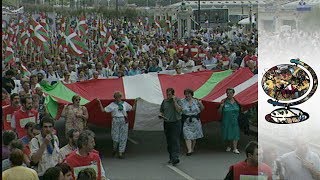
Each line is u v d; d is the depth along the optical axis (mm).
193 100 14258
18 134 10891
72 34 25672
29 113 10992
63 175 6539
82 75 20875
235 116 14320
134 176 11914
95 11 63656
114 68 23828
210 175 11930
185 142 14352
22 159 6867
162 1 75500
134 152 14641
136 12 66188
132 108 14398
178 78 15922
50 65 21188
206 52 27031
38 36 24906
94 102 14133
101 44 31297
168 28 47812
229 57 23750
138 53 31812
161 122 14766
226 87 15383
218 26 51688
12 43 27234
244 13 59688
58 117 14391
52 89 15328
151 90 15211
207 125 18484
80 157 7426
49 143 8031
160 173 12211
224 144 15344
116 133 13930
